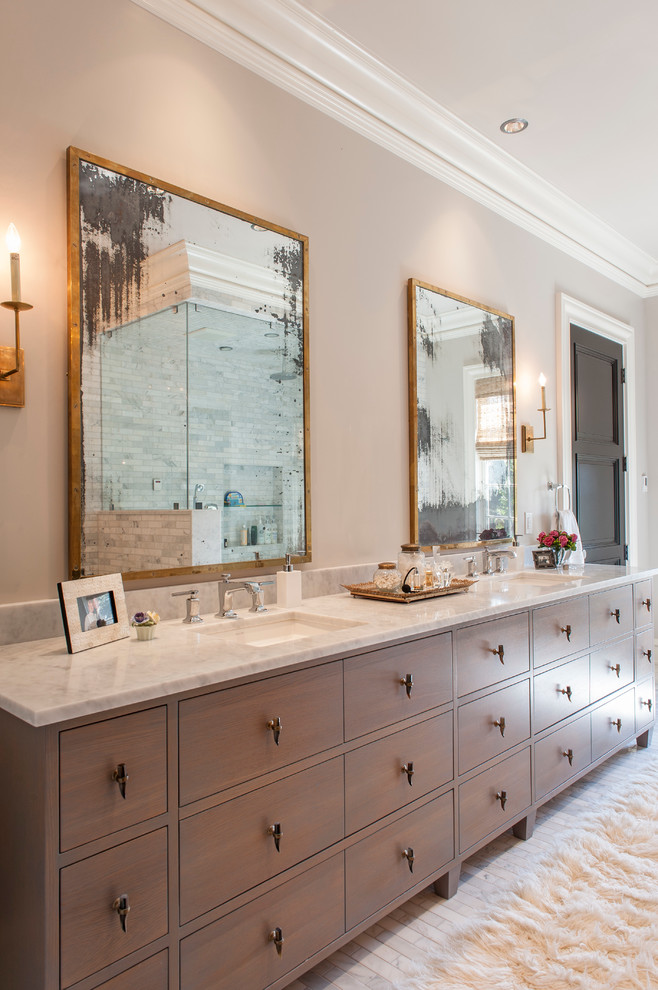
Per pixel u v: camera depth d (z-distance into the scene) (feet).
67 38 5.56
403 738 5.76
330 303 7.94
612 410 14.98
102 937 3.68
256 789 4.53
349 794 5.24
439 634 6.18
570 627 8.30
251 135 7.09
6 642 5.02
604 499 14.56
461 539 9.84
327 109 7.97
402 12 7.15
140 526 5.88
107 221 5.70
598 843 7.11
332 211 8.02
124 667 4.28
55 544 5.38
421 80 8.38
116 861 3.76
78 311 5.47
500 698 7.01
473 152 9.91
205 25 6.59
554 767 7.90
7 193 5.16
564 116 9.30
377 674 5.51
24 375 5.21
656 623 16.29
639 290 16.12
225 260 6.67
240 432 6.77
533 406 11.94
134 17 6.06
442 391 9.55
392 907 5.57
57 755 3.52
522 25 7.43
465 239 10.30
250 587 6.34
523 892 6.23
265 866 4.58
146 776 3.91
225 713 4.35
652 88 8.68
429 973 5.21
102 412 5.63
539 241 12.32
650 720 10.44
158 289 6.08
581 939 5.57
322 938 4.96
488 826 6.74
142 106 6.09
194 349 6.37
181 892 4.07
